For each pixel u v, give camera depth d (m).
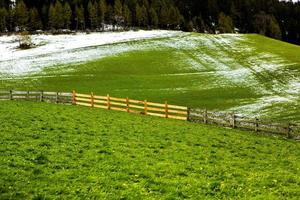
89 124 34.47
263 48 108.88
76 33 149.00
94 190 17.00
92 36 134.12
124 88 70.94
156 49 104.38
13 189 16.73
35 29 161.25
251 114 52.25
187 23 179.00
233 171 21.44
